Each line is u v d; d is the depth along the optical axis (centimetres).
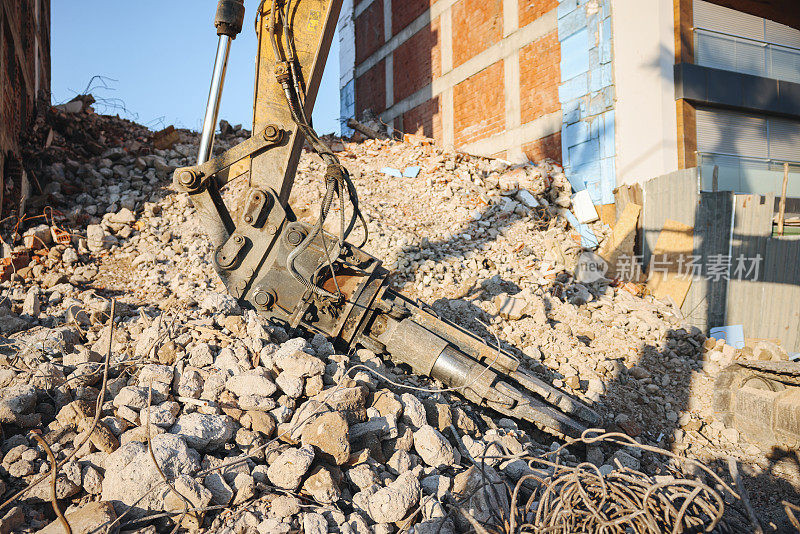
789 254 812
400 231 887
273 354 425
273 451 351
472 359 506
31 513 297
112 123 1305
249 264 491
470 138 1516
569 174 1156
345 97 2366
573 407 488
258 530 300
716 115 1025
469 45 1505
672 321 780
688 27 994
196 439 336
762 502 465
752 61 1065
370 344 508
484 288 764
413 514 318
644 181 993
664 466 507
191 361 411
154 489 304
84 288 691
